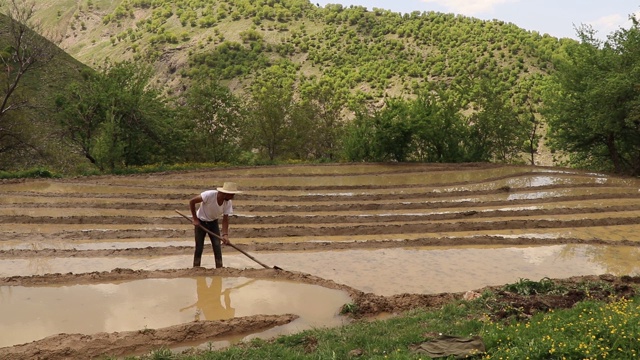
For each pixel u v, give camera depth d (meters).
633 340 6.25
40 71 49.06
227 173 27.95
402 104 35.47
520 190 23.27
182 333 7.62
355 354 6.54
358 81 135.00
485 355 6.24
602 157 34.53
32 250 13.10
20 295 9.50
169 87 150.62
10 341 7.51
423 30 157.00
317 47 166.75
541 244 14.73
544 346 6.22
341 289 9.99
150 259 12.69
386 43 158.75
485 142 37.91
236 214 18.08
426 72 128.75
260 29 188.62
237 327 7.94
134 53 195.12
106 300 9.27
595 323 6.76
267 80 142.00
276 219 17.14
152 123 33.78
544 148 67.38
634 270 12.30
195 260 11.43
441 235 15.79
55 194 20.55
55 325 8.12
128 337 7.40
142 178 25.55
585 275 11.46
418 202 20.11
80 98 34.28
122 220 16.70
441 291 10.61
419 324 7.67
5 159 32.84
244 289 9.93
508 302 8.41
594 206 19.72
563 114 30.95
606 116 28.47
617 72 28.83
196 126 38.28
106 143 29.22
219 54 163.38
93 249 13.48
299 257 13.07
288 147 47.25
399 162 34.16
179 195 20.56
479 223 16.59
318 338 7.18
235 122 38.88
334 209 19.00
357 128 36.22
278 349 6.75
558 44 122.50
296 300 9.40
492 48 129.25
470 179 26.73
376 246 14.23
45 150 33.91
